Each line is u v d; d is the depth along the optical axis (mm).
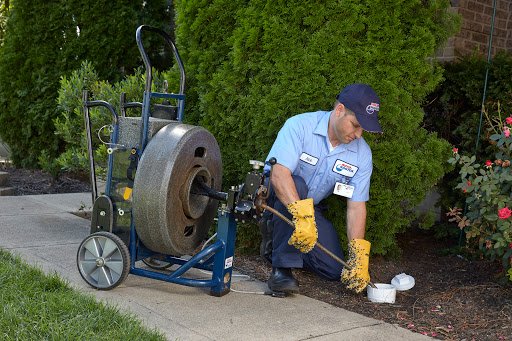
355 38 3771
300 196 3279
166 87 3467
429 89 3857
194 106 4559
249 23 3951
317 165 3354
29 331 2436
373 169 3820
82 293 3066
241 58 3977
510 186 3469
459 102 4863
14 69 7059
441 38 3920
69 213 5199
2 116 7250
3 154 8852
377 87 3693
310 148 3309
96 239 3240
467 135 4582
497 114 4391
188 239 3297
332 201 3865
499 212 3176
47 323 2506
